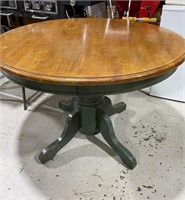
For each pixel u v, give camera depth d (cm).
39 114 189
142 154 148
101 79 81
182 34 174
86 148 154
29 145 157
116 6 197
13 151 152
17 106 200
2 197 122
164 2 186
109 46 111
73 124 144
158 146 155
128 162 136
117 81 82
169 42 114
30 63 92
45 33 131
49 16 186
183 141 159
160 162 142
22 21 220
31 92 219
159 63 91
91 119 146
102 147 154
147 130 170
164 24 177
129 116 185
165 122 178
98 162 143
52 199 121
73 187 127
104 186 128
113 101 204
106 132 141
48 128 174
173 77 193
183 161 143
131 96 213
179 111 191
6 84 235
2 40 119
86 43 115
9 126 175
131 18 172
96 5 192
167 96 205
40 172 136
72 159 145
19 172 136
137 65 90
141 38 122
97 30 138
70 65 90
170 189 126
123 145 153
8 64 91
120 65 90
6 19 229
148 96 212
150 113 189
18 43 115
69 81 81
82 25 149
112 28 142
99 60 95
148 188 126
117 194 123
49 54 101
